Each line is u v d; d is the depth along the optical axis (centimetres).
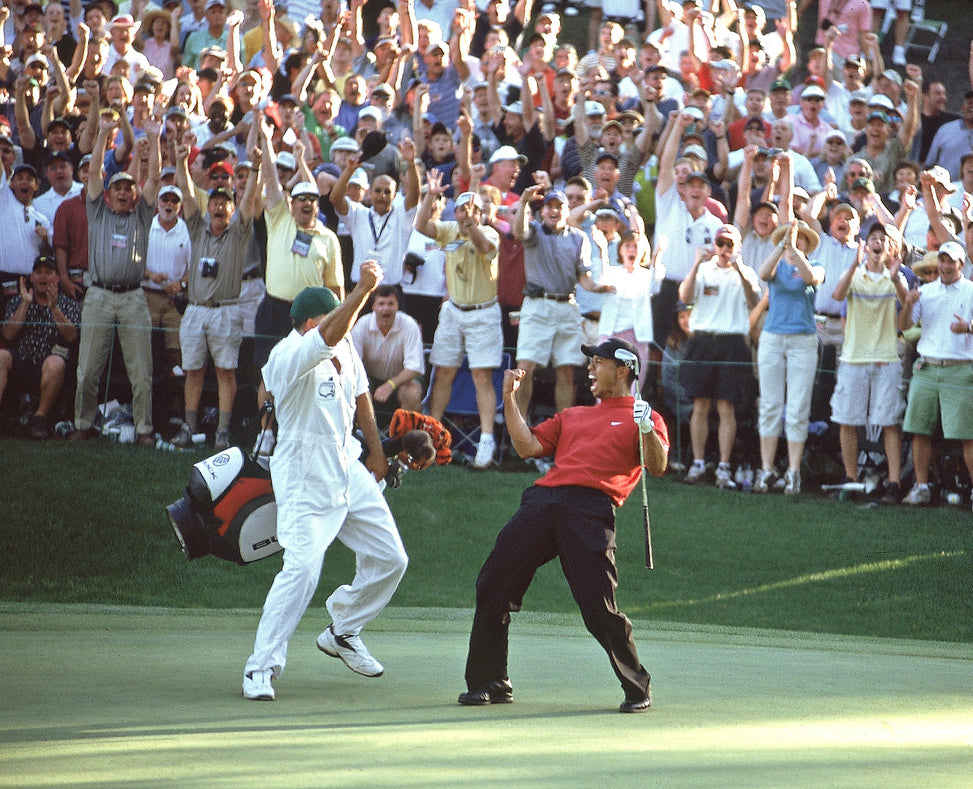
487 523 3716
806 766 1313
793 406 4000
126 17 5066
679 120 4338
